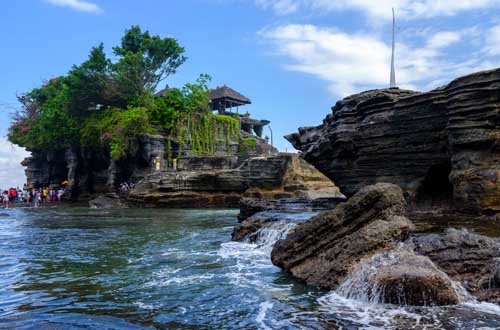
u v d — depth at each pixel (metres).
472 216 13.93
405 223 9.08
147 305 7.19
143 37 55.44
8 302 7.41
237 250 12.95
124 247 14.05
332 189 40.44
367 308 6.79
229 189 39.09
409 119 18.22
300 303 7.21
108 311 6.84
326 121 24.31
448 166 17.59
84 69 50.62
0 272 10.04
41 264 11.05
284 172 39.88
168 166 46.69
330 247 9.49
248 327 6.04
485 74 14.59
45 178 61.28
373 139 19.75
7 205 44.72
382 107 19.47
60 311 6.84
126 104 53.34
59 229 20.42
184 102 51.69
